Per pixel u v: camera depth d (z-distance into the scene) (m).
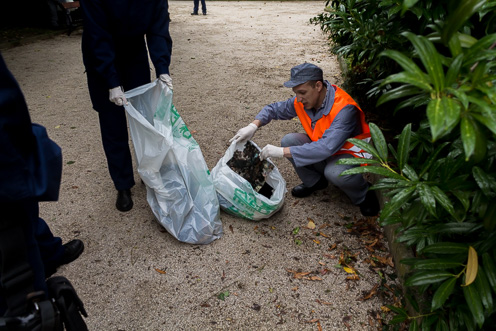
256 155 2.85
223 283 2.33
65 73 6.48
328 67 6.26
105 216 2.94
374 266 2.42
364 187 2.76
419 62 2.39
